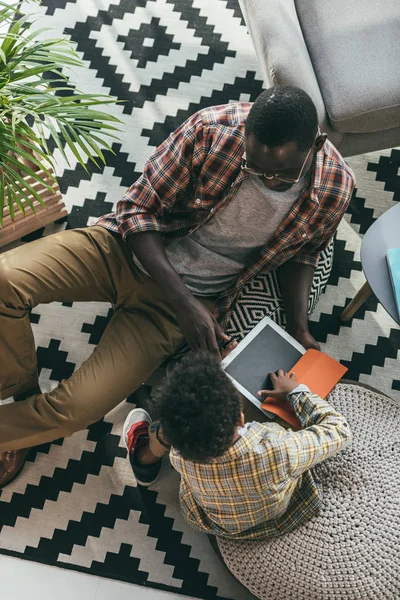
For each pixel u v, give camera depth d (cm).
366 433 184
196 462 142
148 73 258
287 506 176
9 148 180
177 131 182
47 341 233
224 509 162
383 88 202
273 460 150
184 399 135
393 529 174
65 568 213
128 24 263
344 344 230
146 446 208
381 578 170
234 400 139
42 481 221
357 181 244
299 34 208
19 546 216
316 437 162
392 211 196
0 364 200
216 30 262
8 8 185
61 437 204
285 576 174
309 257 200
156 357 198
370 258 192
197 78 257
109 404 196
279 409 188
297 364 193
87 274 198
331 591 171
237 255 195
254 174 160
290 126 145
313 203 176
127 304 203
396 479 178
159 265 187
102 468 222
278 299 204
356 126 204
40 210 227
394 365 228
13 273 189
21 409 195
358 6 213
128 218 188
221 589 210
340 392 191
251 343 196
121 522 217
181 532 215
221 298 201
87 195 246
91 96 187
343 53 207
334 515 176
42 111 180
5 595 210
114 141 250
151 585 211
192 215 193
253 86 256
